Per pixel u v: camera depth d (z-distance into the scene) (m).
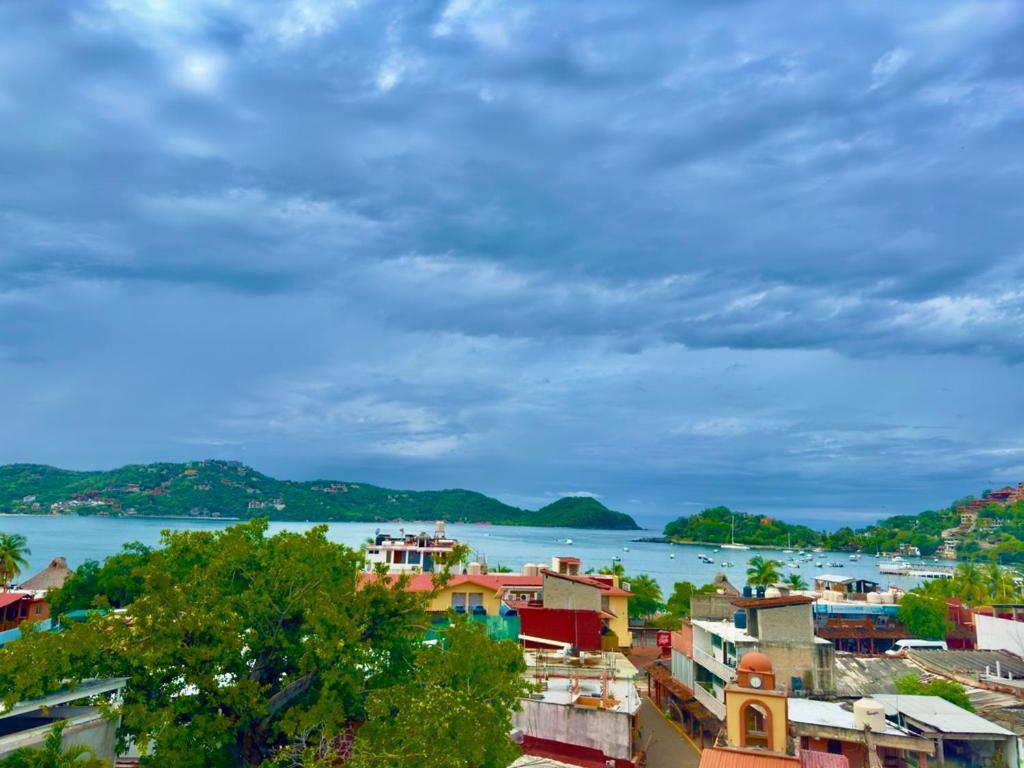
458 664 27.86
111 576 73.19
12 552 104.88
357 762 22.70
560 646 62.88
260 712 25.09
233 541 29.48
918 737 40.50
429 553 100.31
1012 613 90.88
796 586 126.88
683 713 61.31
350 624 26.19
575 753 42.53
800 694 50.94
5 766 17.81
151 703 24.23
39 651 22.42
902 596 101.69
